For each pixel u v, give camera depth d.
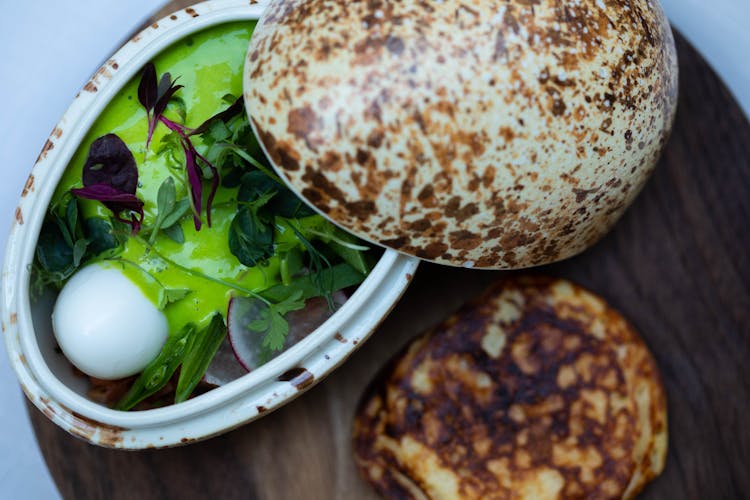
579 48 0.26
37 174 0.28
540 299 0.32
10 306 0.28
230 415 0.28
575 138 0.26
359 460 0.32
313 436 0.32
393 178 0.26
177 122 0.29
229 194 0.29
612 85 0.27
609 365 0.32
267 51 0.27
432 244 0.27
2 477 0.34
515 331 0.32
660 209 0.33
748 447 0.32
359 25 0.26
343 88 0.26
